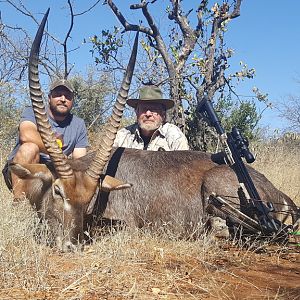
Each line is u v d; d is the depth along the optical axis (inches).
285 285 64.7
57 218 78.7
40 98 80.0
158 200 90.0
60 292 57.9
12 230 74.5
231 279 66.5
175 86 167.0
